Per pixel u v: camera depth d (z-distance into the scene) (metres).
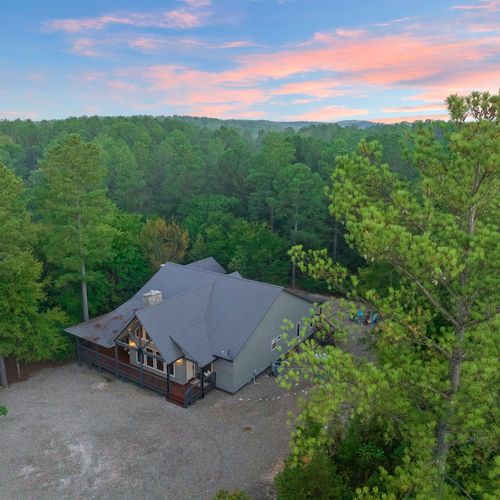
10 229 24.98
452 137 8.85
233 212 56.41
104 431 21.81
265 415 23.00
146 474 18.78
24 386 26.52
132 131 114.50
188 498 17.47
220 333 26.47
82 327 29.20
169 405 24.19
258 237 42.41
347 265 45.81
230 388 25.14
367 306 11.02
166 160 74.06
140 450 20.34
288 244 45.31
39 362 29.58
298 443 10.88
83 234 31.14
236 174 59.75
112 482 18.34
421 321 10.60
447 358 11.21
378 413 11.16
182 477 18.58
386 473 10.22
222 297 28.94
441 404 10.17
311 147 68.06
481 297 9.79
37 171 69.31
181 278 32.25
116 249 36.56
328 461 14.09
